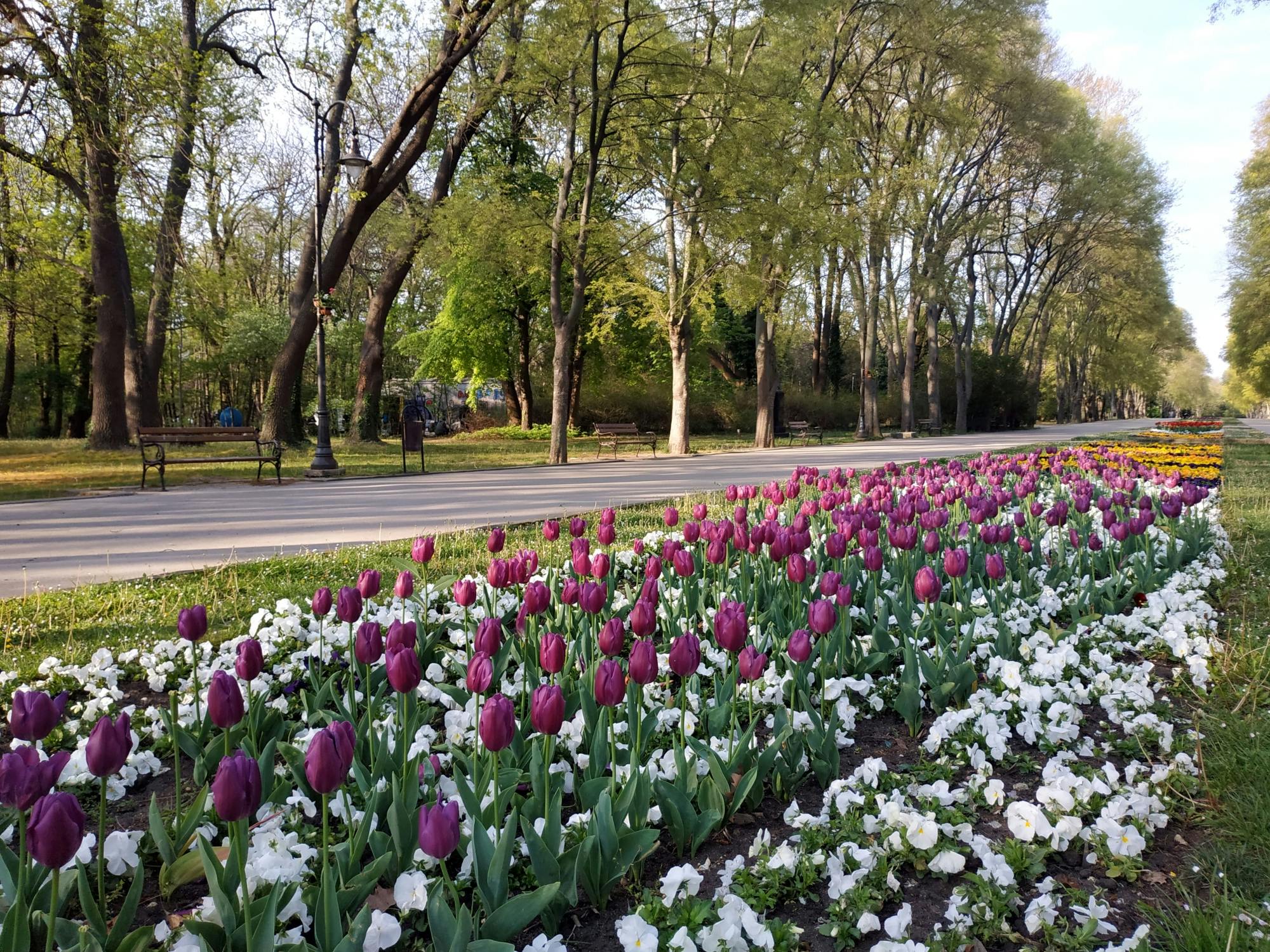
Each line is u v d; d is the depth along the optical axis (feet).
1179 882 8.50
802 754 10.69
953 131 116.98
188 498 42.29
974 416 180.04
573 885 7.76
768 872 8.41
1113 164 147.54
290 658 14.37
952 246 153.07
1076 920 7.91
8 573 22.65
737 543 16.37
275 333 133.49
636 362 134.41
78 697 13.55
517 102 76.48
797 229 73.36
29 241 68.44
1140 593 18.66
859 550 19.06
